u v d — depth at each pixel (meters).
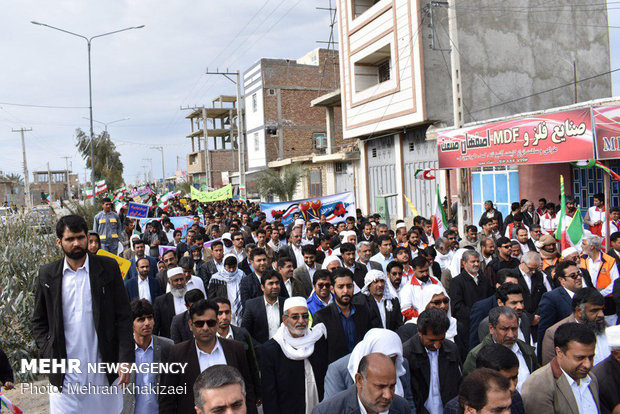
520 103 20.86
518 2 20.81
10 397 7.46
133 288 7.80
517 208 13.42
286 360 4.82
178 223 16.30
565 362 3.69
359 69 25.88
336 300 5.33
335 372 4.36
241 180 30.81
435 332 4.30
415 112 21.17
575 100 20.69
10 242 9.41
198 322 4.38
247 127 48.62
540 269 7.15
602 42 22.36
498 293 5.21
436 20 20.61
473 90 20.14
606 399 3.91
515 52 20.75
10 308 8.48
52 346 4.10
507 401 2.94
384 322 6.11
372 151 26.92
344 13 26.27
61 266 4.15
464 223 15.44
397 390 4.28
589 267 7.04
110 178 67.75
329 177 33.00
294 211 15.16
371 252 8.99
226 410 2.61
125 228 14.93
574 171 15.95
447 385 4.43
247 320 6.09
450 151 15.58
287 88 45.09
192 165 70.38
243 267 8.77
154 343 4.91
